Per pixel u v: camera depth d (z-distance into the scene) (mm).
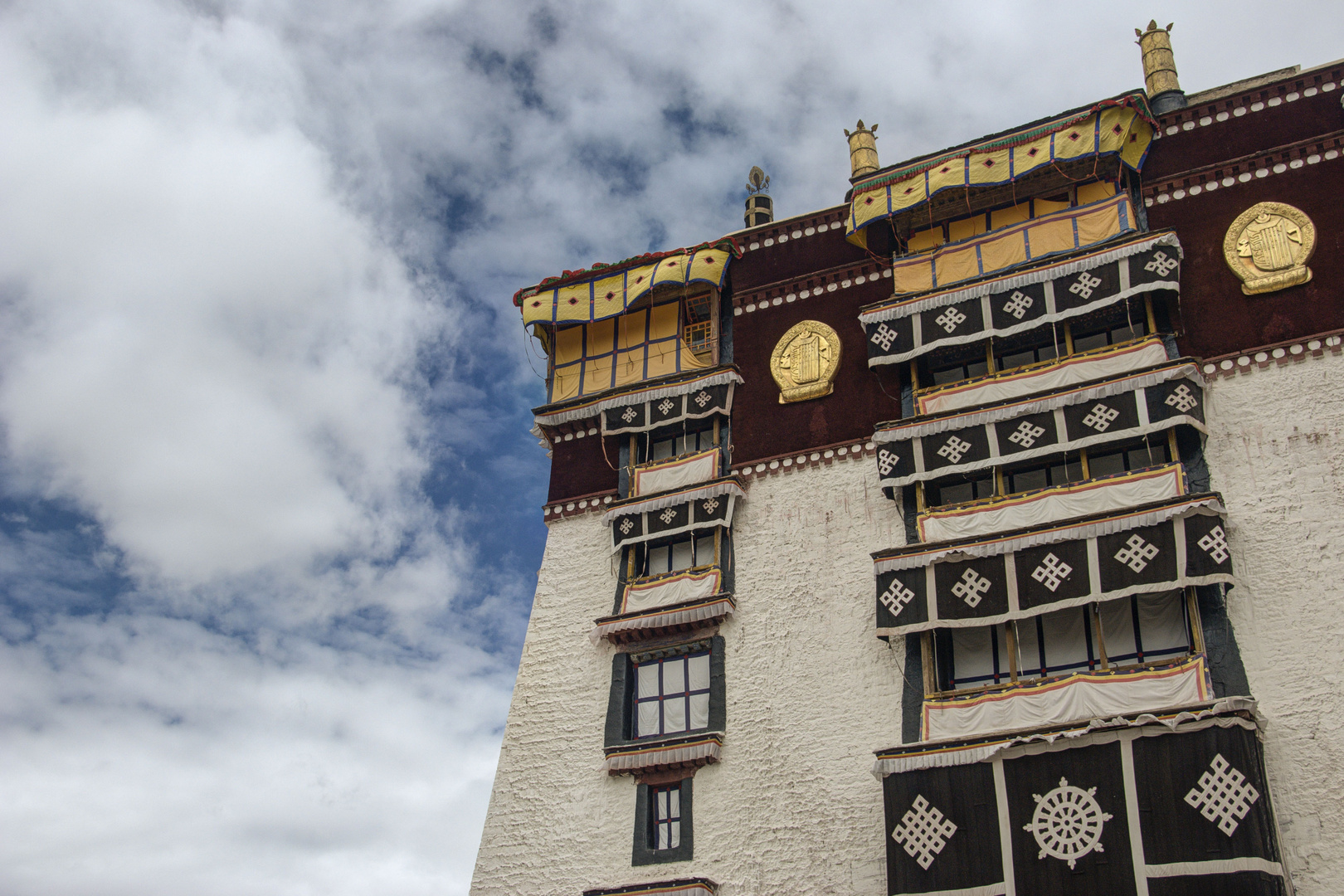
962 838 24391
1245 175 30453
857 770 27516
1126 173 31594
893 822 25203
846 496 31547
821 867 26719
